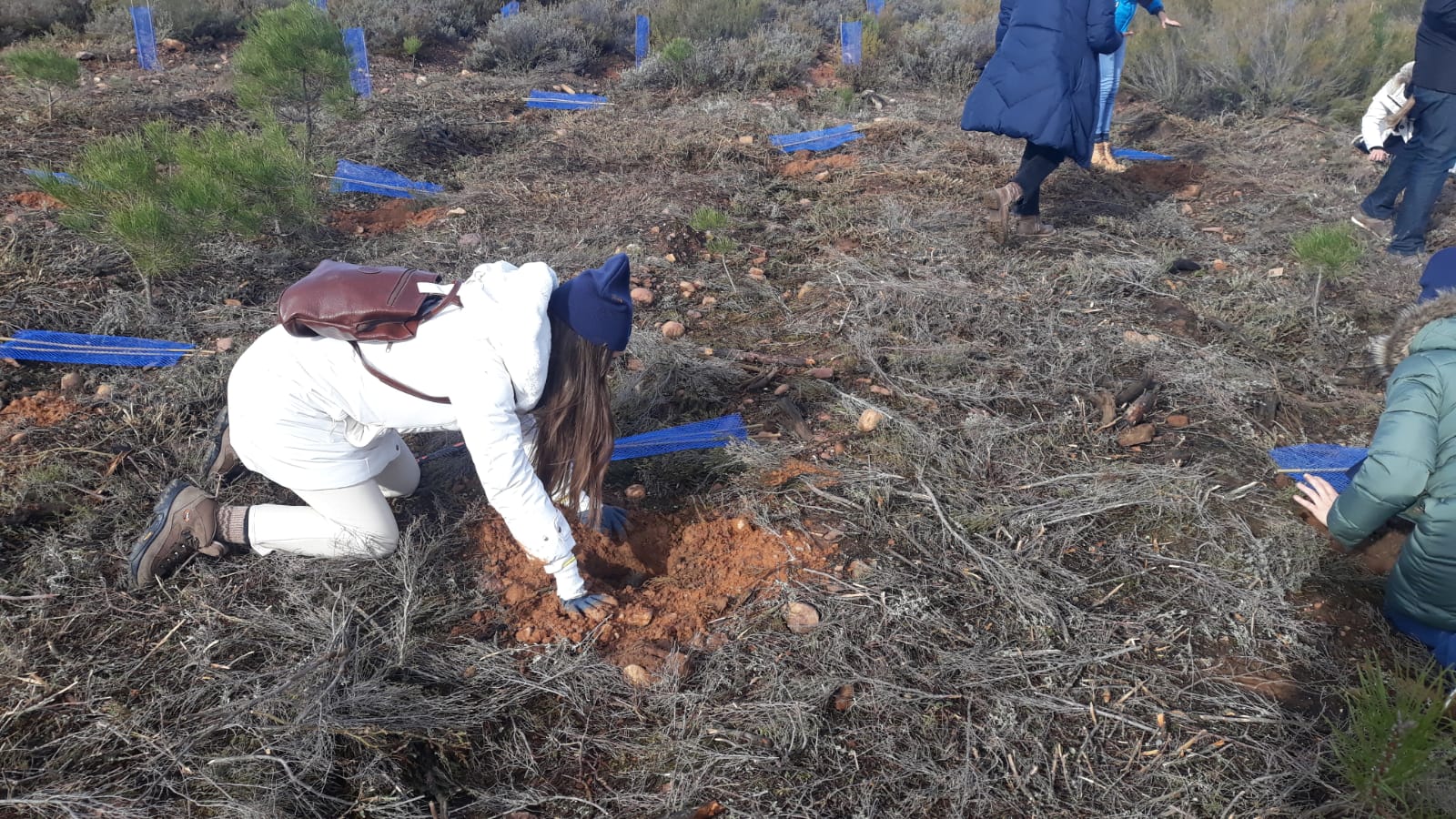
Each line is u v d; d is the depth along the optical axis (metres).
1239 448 3.76
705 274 5.27
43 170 5.64
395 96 8.53
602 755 2.49
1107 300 4.91
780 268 5.38
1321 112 8.38
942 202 6.22
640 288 5.02
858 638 2.82
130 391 3.78
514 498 2.41
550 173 6.82
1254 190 6.55
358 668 2.59
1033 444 3.72
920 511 3.34
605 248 5.48
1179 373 4.20
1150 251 5.52
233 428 2.66
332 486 2.71
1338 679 2.71
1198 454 3.71
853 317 4.68
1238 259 5.45
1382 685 2.37
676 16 11.21
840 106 8.71
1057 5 4.92
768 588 3.01
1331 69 8.41
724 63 9.73
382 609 2.84
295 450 2.61
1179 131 8.04
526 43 10.20
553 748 2.51
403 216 6.04
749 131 7.85
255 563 2.94
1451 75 4.79
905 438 3.69
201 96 7.98
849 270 5.21
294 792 2.26
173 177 5.00
